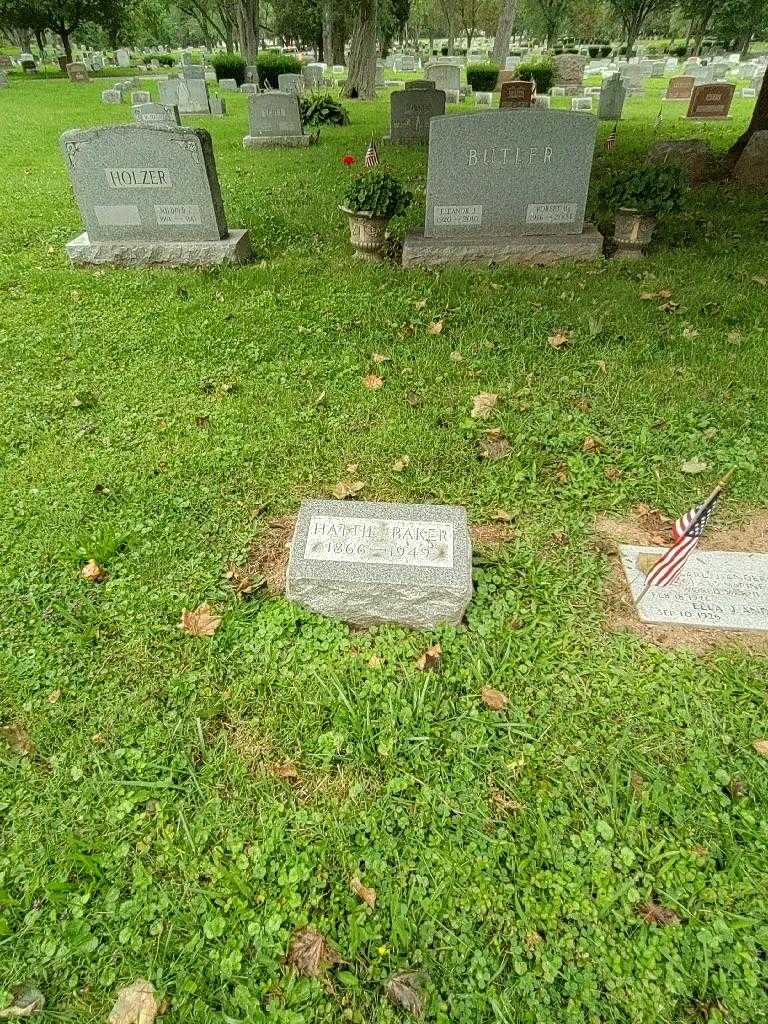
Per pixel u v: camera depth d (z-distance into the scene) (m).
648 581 3.13
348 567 3.14
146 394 5.13
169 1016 2.04
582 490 4.03
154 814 2.54
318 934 2.21
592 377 5.18
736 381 5.05
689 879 2.31
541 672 2.99
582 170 7.38
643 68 32.59
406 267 7.68
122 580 3.50
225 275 7.44
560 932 2.20
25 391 5.18
